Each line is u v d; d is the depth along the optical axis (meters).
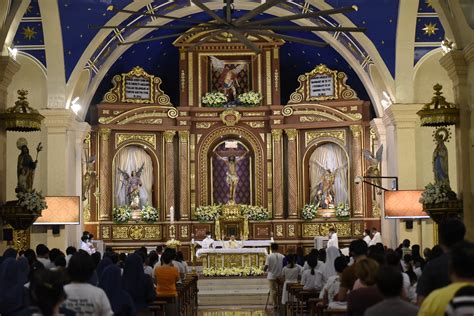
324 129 29.77
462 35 17.19
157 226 29.66
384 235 26.55
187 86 30.14
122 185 29.67
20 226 17.44
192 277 21.19
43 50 23.34
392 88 23.59
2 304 9.41
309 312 15.09
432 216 17.30
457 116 17.17
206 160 30.20
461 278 5.74
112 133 29.52
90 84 26.50
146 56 30.00
